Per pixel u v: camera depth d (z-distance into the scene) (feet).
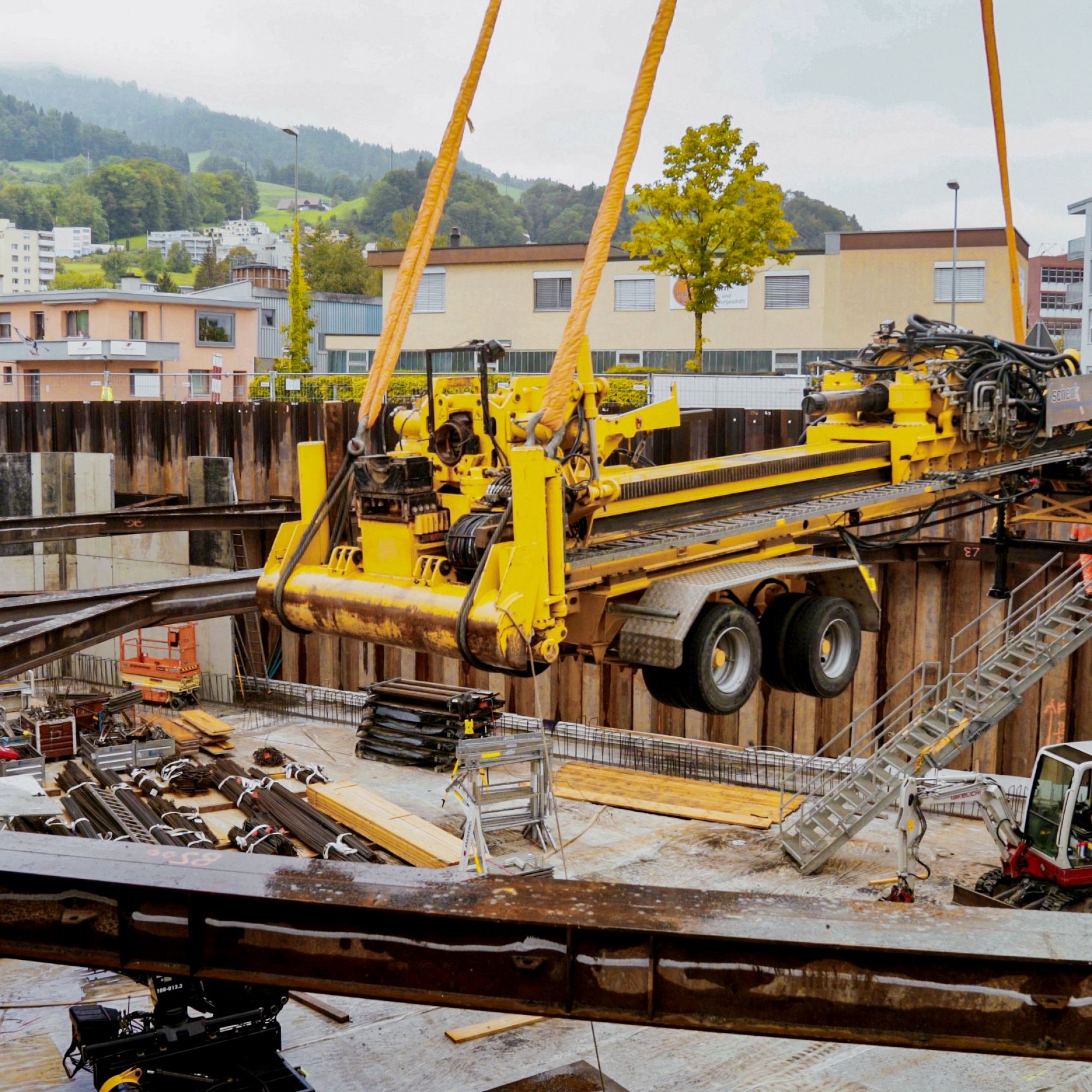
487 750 52.60
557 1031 40.14
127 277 174.50
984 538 49.19
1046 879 47.93
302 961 12.66
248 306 176.14
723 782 67.51
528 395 29.17
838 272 125.90
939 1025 11.57
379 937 12.53
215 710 83.66
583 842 57.72
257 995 27.45
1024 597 70.64
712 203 104.94
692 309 108.06
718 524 29.40
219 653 86.69
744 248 104.63
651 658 26.23
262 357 202.49
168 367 162.61
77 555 99.50
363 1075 37.29
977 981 11.48
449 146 24.99
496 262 138.00
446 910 11.90
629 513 27.12
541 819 55.88
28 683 82.48
